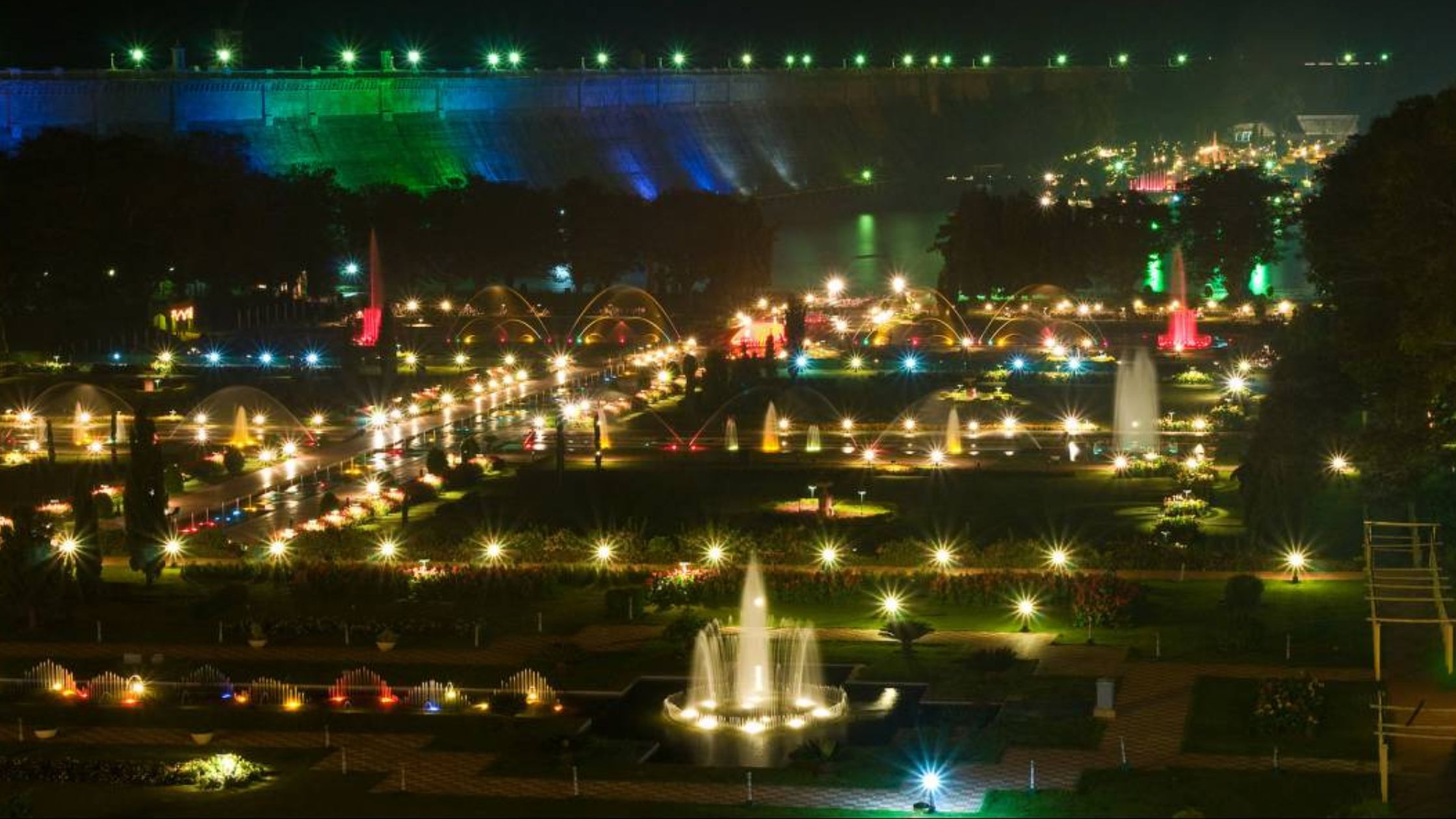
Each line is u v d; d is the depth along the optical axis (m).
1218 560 129.62
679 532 146.88
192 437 197.75
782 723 99.00
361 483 172.38
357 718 100.69
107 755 94.56
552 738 95.81
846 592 123.56
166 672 109.81
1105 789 86.12
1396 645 108.56
